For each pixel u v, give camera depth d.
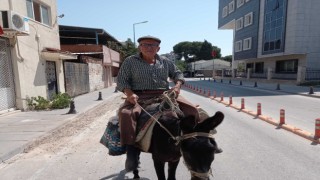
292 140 6.90
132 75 3.55
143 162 5.52
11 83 11.10
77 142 7.09
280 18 32.66
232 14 50.00
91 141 7.18
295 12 30.25
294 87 25.30
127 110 3.31
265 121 9.38
